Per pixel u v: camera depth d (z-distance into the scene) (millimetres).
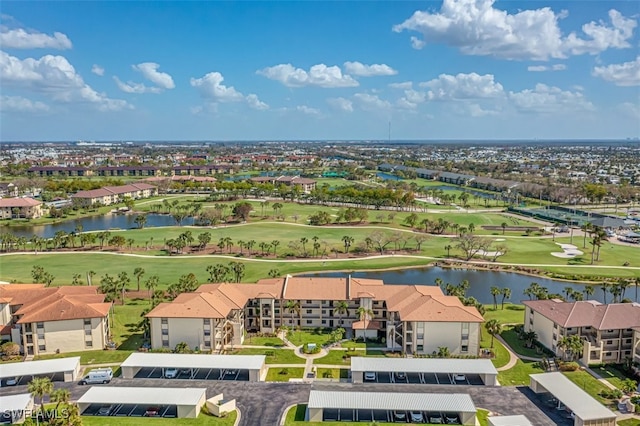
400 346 122938
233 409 93188
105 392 95500
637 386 101875
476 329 118438
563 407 94250
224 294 131500
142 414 92375
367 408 89688
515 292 172875
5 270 191250
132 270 192125
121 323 138750
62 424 83562
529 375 104875
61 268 194875
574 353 113750
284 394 99500
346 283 141000
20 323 118438
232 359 109250
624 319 115438
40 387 85812
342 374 109188
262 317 135125
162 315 120375
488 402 96312
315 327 137875
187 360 108500
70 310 121688
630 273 192375
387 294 136500
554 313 121750
